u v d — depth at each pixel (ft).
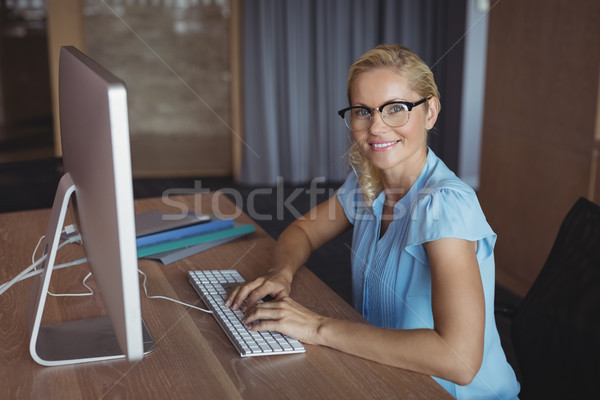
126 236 2.63
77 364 3.38
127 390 3.12
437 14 15.49
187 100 21.39
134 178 16.85
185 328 3.83
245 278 4.62
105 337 3.65
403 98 3.93
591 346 3.77
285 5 15.14
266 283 4.24
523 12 9.43
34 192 6.91
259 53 15.42
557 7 8.73
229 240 5.48
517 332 4.41
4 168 6.77
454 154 15.79
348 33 15.61
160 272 4.77
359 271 4.61
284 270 4.55
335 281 10.11
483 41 15.02
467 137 15.56
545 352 4.12
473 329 3.35
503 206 10.24
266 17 15.19
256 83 15.70
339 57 15.64
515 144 9.83
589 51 8.23
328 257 11.17
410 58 3.96
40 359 3.34
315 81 15.80
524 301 4.46
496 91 10.20
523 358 4.33
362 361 3.42
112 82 2.50
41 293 3.32
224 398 3.05
